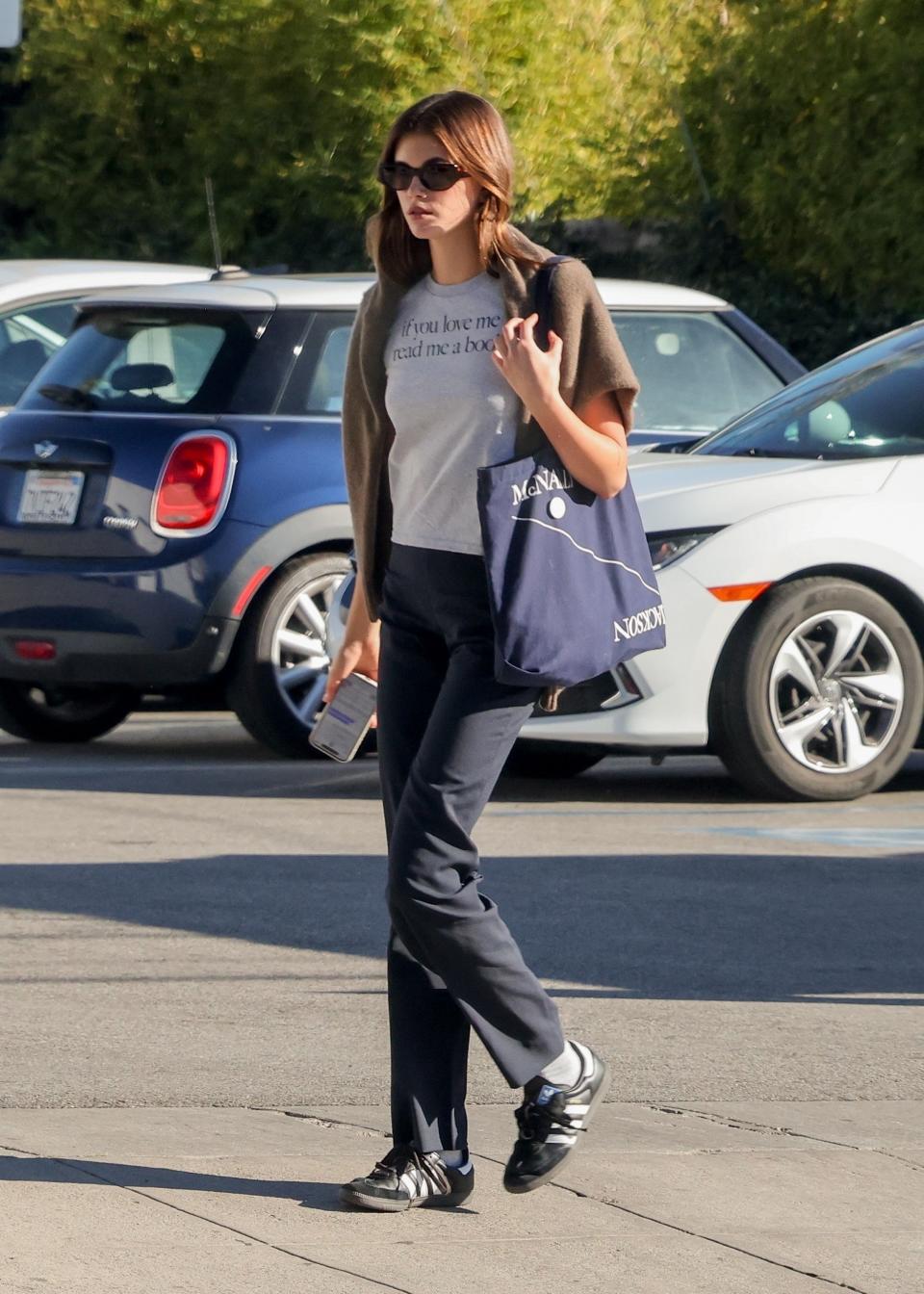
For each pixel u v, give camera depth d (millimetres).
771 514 23641
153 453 26688
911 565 24000
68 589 26734
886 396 25781
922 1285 10500
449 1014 11602
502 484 11078
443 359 11273
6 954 17391
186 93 59062
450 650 11477
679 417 29641
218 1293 10172
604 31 58250
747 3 50812
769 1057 14609
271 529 26578
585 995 16219
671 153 53969
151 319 27734
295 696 27266
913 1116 13328
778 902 19266
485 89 56531
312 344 27453
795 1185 11961
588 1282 10469
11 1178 11758
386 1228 11195
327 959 17281
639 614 11445
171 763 27562
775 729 23688
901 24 47625
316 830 22719
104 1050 14664
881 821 23156
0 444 27578
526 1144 11641
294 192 58688
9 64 62469
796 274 51344
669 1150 12586
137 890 19750
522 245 11281
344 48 56500
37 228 63438
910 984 16625
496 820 23250
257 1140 12594
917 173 47562
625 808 24078
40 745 29594
